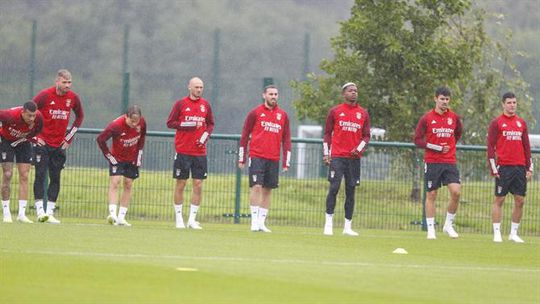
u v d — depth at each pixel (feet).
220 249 156.76
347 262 145.48
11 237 160.86
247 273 126.21
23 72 383.65
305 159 247.70
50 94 199.52
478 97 315.99
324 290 114.62
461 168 248.73
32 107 192.03
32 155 200.54
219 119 410.11
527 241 211.20
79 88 422.82
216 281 117.60
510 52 336.29
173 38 464.65
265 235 192.34
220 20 473.67
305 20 483.10
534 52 450.71
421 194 245.04
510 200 248.93
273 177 205.26
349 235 203.62
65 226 191.52
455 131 203.21
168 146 242.37
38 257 134.31
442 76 284.00
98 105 418.92
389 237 203.72
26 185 200.34
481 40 317.22
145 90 412.77
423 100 283.38
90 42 455.63
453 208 208.64
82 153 241.76
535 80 441.68
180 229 199.52
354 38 283.18
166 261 135.85
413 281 126.21
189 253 148.15
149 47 460.96
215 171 243.19
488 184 248.32
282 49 467.93
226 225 229.45
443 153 202.69
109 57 453.58
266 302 104.47
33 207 240.94
